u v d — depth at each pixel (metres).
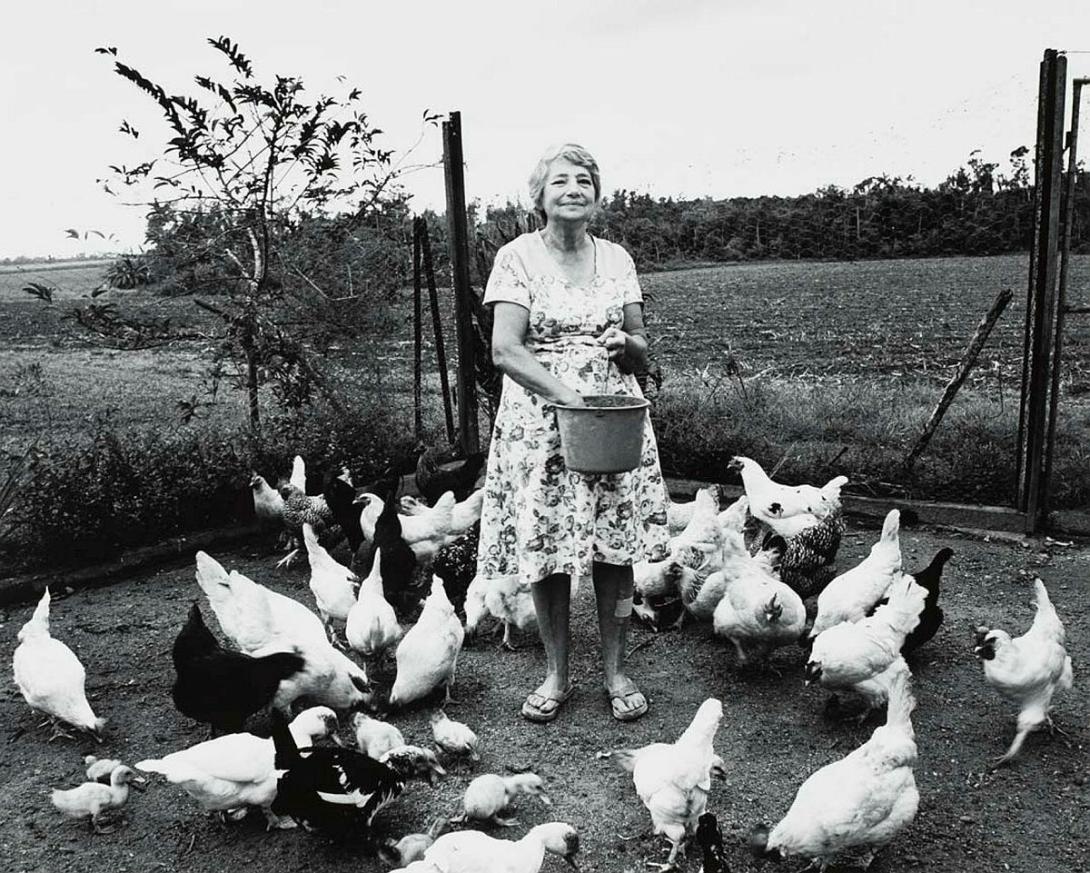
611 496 4.23
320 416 8.52
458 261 8.16
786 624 4.65
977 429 8.43
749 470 6.54
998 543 6.69
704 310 18.80
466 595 5.79
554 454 4.16
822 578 5.56
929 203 21.25
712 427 8.65
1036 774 3.85
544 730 4.39
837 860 3.33
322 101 7.91
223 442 7.85
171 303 9.19
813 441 8.73
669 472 8.52
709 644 5.34
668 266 18.97
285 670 4.28
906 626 4.25
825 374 12.37
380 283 8.71
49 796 3.94
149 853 3.55
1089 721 4.26
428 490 7.61
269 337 7.80
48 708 4.29
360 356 9.10
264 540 7.37
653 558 4.38
